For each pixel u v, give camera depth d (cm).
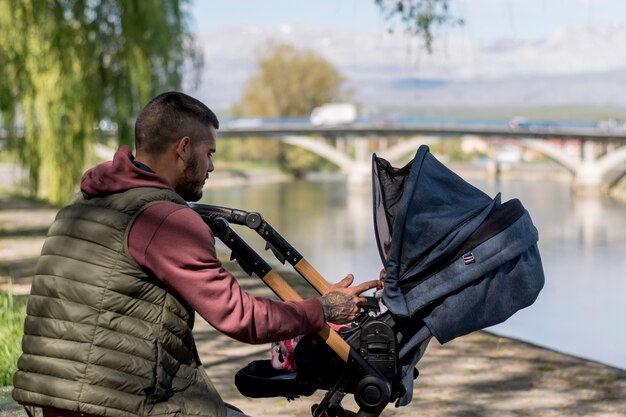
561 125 9056
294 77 12269
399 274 273
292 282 1099
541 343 1386
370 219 5219
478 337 765
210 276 234
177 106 253
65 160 2269
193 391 246
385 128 9569
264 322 240
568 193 8688
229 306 234
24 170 2383
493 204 279
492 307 274
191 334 247
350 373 268
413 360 282
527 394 573
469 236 272
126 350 234
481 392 578
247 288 1045
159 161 253
